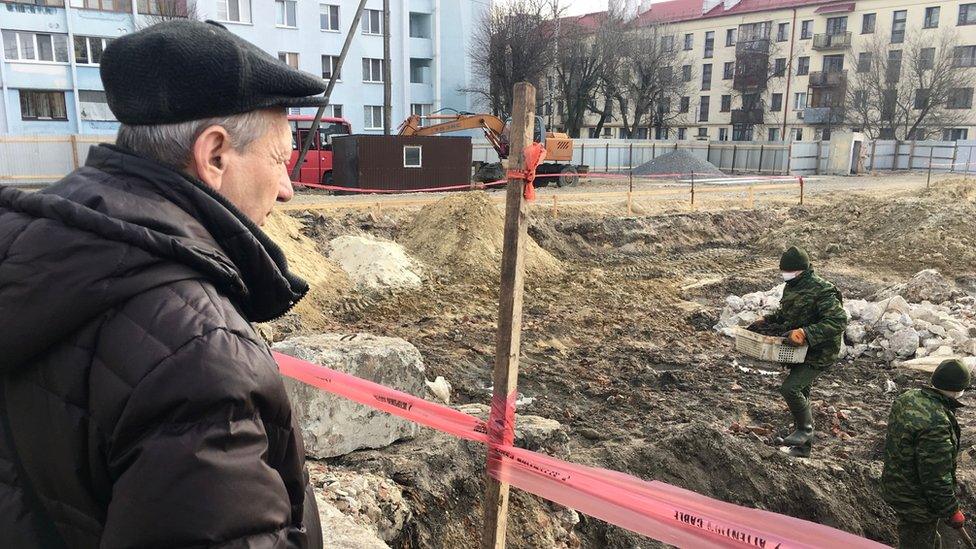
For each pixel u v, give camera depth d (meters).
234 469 0.93
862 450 6.18
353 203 16.16
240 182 1.18
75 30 27.23
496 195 20.25
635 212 17.78
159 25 1.10
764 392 7.45
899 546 4.60
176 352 0.92
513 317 2.37
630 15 46.28
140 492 0.89
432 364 7.62
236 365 0.96
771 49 48.47
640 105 42.84
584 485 2.43
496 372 2.45
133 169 1.07
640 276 13.79
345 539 2.75
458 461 4.26
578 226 15.94
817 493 5.27
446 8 39.34
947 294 10.17
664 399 7.11
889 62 42.94
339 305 10.10
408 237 13.54
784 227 17.16
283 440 1.09
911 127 42.06
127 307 0.94
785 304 6.14
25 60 26.59
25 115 26.97
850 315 8.96
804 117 47.03
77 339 0.95
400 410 2.89
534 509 4.29
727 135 51.69
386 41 23.34
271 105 1.15
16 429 1.02
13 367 0.98
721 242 17.39
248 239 1.13
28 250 0.93
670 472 5.30
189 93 1.05
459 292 11.23
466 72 40.50
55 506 1.03
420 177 20.70
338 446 3.99
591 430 6.00
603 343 9.00
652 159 33.06
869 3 44.72
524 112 2.21
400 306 10.42
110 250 0.94
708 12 51.38
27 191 1.02
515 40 35.22
